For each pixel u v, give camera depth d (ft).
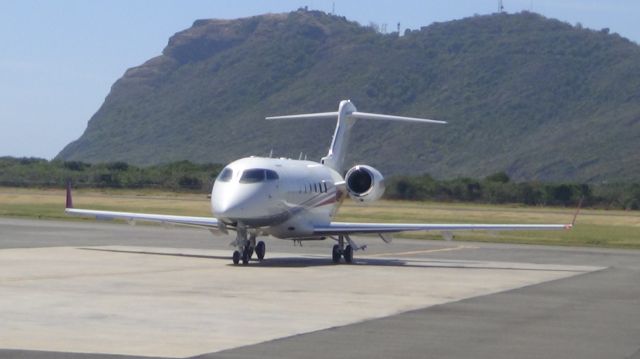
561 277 132.16
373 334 77.10
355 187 157.17
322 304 95.25
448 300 100.83
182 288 107.14
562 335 78.64
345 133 179.32
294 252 178.70
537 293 110.01
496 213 354.95
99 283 110.42
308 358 66.69
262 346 70.90
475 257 174.19
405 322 84.02
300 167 155.43
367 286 113.50
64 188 482.69
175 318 83.71
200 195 458.09
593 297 107.14
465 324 83.61
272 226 145.07
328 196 160.04
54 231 216.95
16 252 153.89
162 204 352.28
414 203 441.68
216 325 80.28
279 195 143.02
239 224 140.77
